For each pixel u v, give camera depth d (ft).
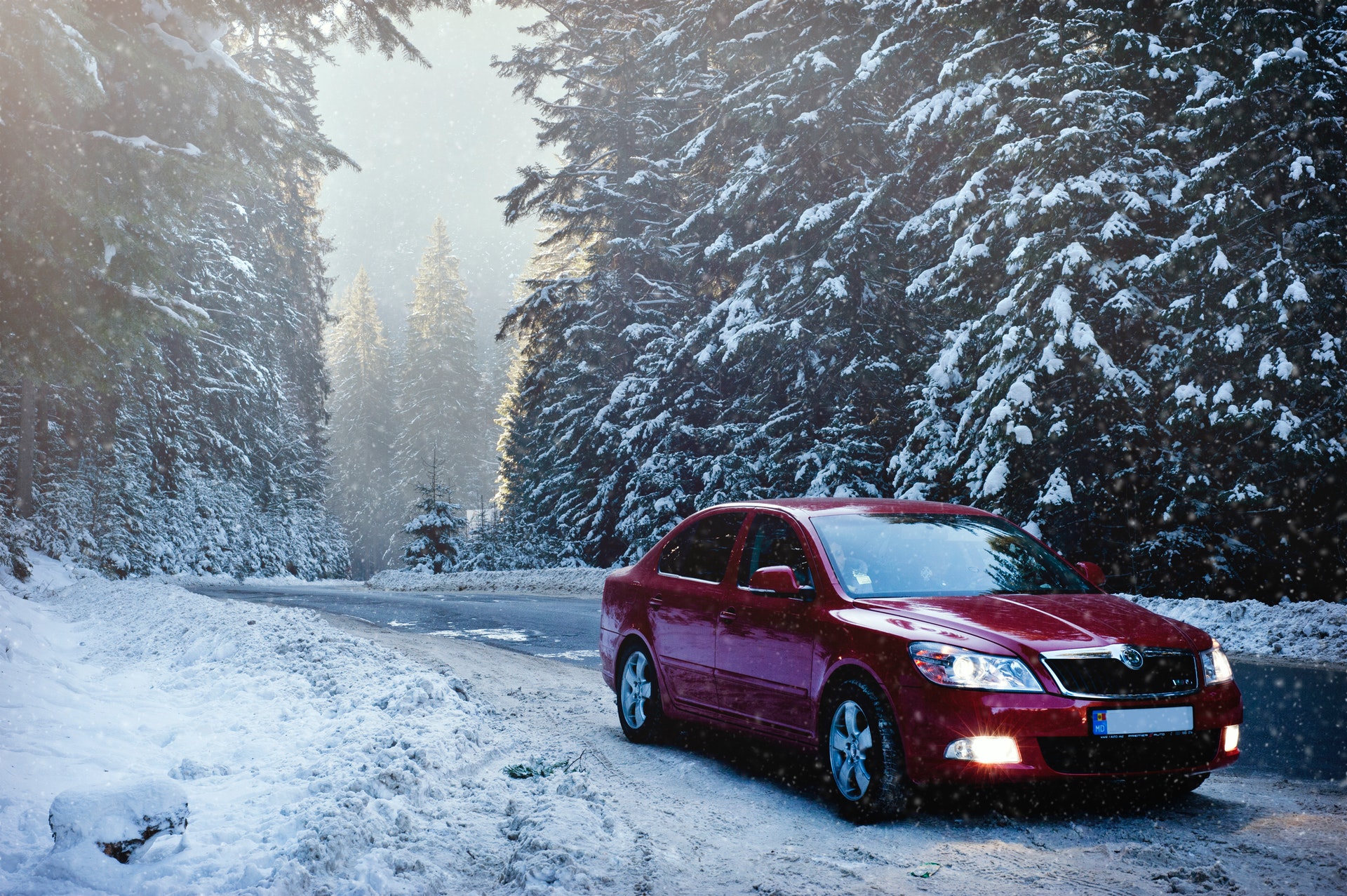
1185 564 61.05
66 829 13.61
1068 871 14.16
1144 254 60.70
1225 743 17.03
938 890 13.57
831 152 86.48
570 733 25.22
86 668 34.71
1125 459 62.34
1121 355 62.44
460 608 68.64
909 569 19.81
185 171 46.47
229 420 161.79
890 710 16.76
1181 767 16.49
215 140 49.44
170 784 14.66
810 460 84.99
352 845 14.44
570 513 131.23
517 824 16.69
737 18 94.22
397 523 314.96
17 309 47.39
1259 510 57.72
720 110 99.14
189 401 152.56
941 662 16.43
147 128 48.19
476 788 19.16
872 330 86.02
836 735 17.81
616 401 114.93
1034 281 60.44
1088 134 59.11
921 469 69.05
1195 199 57.57
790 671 19.17
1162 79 61.26
